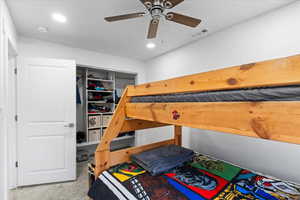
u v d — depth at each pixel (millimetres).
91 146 3746
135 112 1473
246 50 1939
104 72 3871
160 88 1202
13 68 2092
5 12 1537
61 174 2301
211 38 2340
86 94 3301
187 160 1690
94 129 3484
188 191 1148
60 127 2311
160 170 1425
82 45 2711
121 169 1527
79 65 2846
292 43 1580
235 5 1640
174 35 2373
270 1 1567
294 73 559
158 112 1197
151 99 1292
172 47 2873
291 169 1601
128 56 3400
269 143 1760
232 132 742
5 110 1510
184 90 1013
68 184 2244
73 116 2395
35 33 2232
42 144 2217
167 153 1727
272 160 1736
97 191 1360
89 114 3457
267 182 1279
